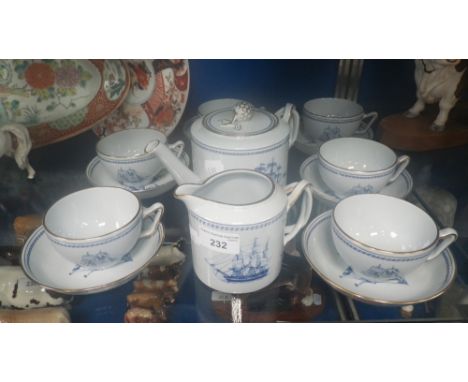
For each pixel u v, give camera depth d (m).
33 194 0.58
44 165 0.59
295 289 0.50
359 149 0.60
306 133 0.64
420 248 0.48
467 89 0.57
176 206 0.58
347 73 0.59
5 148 0.55
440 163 0.60
